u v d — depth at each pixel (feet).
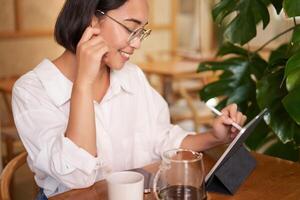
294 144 5.19
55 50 15.55
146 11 3.93
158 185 3.27
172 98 14.64
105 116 4.56
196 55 16.07
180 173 3.18
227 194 3.56
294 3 4.31
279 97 4.75
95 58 3.62
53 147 3.72
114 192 3.06
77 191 3.62
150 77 15.47
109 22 3.84
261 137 5.37
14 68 14.83
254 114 5.54
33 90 4.19
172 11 18.86
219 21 5.55
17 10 14.52
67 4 4.09
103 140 4.40
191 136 4.63
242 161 3.93
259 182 3.80
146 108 4.95
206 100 5.77
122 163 4.71
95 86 4.53
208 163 4.19
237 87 5.72
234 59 5.85
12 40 14.62
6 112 13.24
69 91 4.21
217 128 4.27
